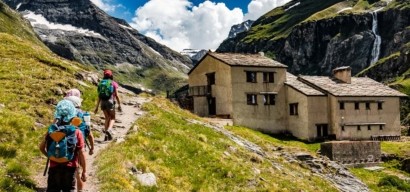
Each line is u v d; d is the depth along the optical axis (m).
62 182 10.55
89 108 29.17
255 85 79.81
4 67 32.59
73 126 10.83
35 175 15.46
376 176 57.59
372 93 86.56
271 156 36.62
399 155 66.56
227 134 36.34
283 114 83.12
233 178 22.81
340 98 82.19
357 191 38.28
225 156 26.20
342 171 41.47
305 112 79.94
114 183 15.09
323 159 42.03
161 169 19.56
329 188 33.06
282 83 83.50
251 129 76.06
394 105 89.31
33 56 40.03
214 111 81.75
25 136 18.73
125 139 21.72
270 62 83.56
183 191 18.52
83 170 11.11
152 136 23.86
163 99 45.22
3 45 41.50
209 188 20.23
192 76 88.00
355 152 63.44
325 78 90.75
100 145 20.73
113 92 21.28
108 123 21.41
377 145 65.56
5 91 26.31
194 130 31.36
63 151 10.40
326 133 81.69
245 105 78.31
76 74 38.88
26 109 23.52
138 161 18.86
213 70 81.88
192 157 23.48
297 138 81.12
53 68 37.84
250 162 29.41
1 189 12.39
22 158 16.41
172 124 29.61
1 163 15.14
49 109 25.77
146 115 30.05
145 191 16.33
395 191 47.53
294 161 38.97
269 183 24.67
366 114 85.31
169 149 22.98
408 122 167.00
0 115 19.69
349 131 82.75
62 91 30.48
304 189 27.72
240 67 78.31
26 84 29.02
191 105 87.62
